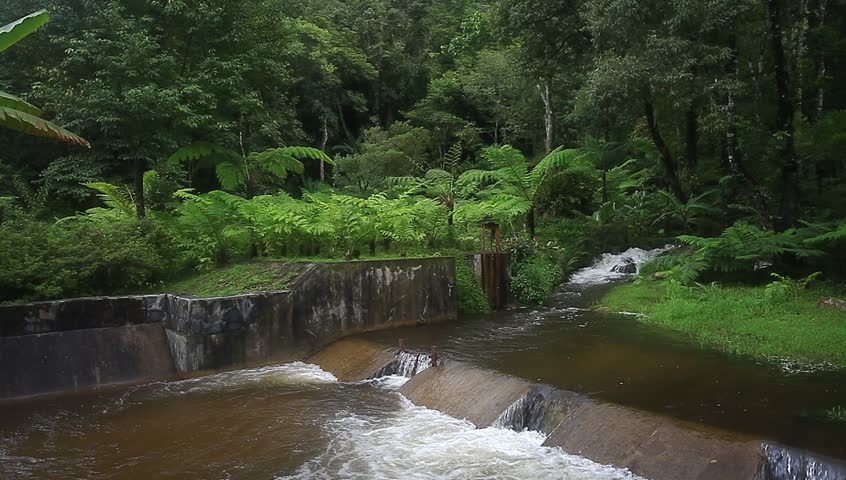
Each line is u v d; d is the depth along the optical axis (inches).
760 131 600.1
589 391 256.4
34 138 641.0
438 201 602.2
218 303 346.6
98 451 237.3
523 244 545.0
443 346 350.6
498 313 470.3
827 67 744.3
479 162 1250.0
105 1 543.2
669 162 716.7
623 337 369.7
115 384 327.0
